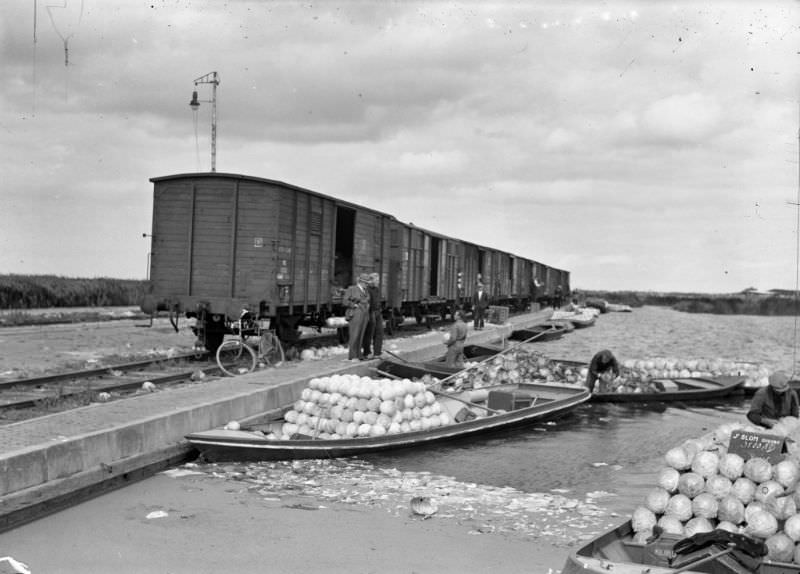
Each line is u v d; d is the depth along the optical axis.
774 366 33.91
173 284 20.66
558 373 21.16
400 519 9.18
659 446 14.59
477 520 9.23
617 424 17.02
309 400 13.17
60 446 9.31
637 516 7.62
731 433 7.94
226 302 20.06
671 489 7.73
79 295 47.25
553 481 11.57
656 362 25.58
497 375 19.66
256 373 17.62
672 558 6.73
